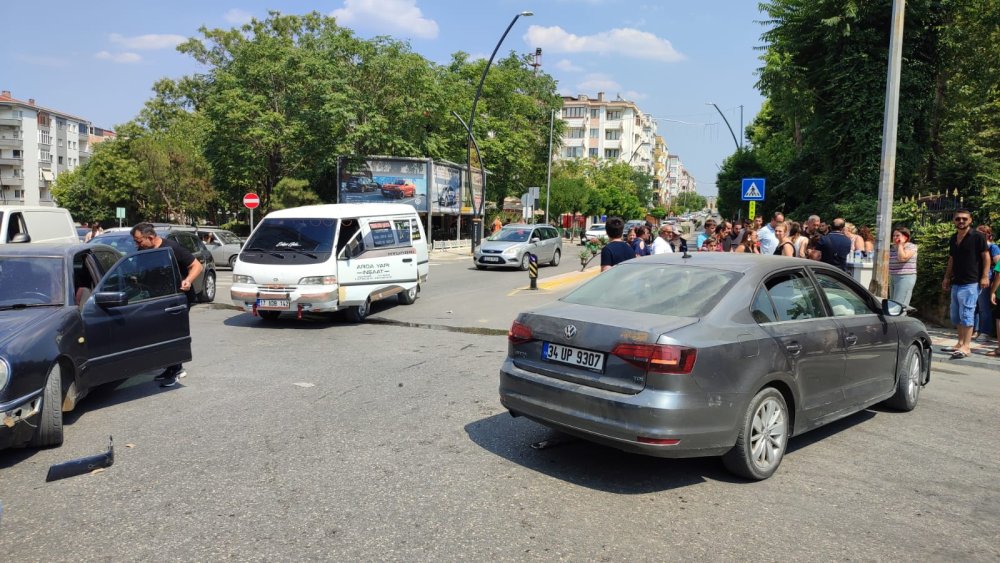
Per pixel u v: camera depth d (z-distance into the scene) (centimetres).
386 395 656
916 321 662
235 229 4475
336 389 680
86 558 333
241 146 3394
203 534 360
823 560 344
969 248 883
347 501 405
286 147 3478
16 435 465
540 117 5638
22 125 8306
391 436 530
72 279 593
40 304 564
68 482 432
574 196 5394
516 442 520
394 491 421
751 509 406
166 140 4253
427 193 3525
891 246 1047
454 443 516
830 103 2281
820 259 1128
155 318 662
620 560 339
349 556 337
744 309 458
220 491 418
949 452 519
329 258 1100
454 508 397
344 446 505
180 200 4225
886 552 354
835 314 540
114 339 610
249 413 591
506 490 427
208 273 1420
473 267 2531
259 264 1102
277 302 1083
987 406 662
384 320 1159
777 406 462
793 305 502
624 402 411
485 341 980
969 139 2281
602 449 511
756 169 3356
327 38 3584
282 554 338
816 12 2231
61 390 523
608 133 10262
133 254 662
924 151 2175
